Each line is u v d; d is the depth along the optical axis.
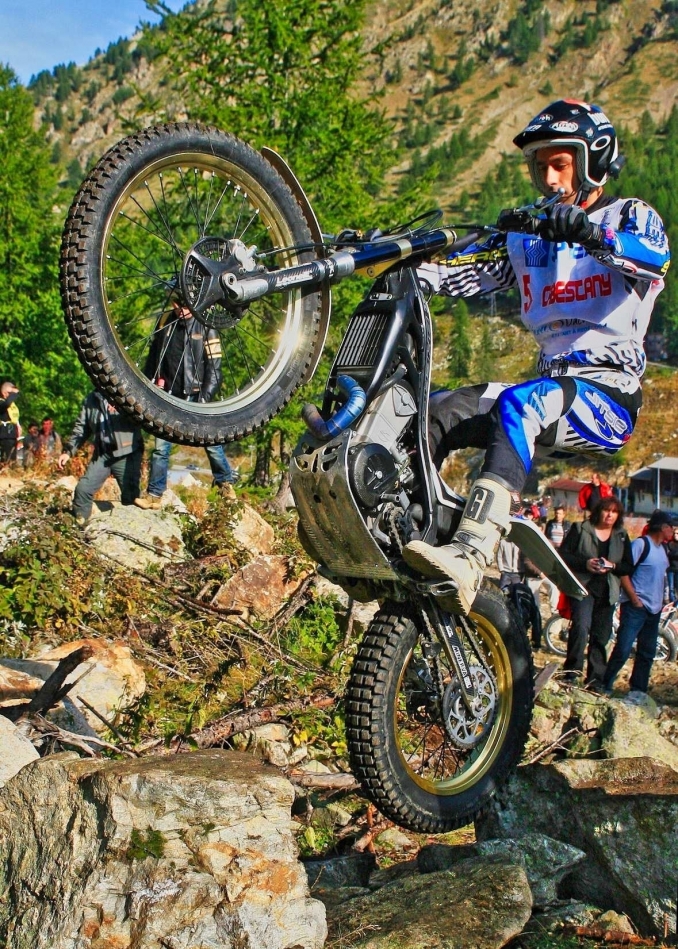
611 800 4.17
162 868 2.93
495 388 4.14
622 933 3.76
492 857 3.95
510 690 4.43
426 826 4.11
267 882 2.99
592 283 4.05
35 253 26.19
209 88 19.39
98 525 9.22
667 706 9.02
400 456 3.83
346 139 18.41
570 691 7.19
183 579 8.58
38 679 5.89
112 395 3.54
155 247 12.62
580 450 4.05
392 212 18.89
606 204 3.96
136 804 3.01
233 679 7.06
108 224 3.52
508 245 4.27
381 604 4.13
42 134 28.56
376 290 3.96
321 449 3.67
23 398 25.48
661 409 94.94
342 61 19.08
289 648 7.85
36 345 25.91
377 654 3.98
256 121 18.38
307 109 18.44
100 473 9.44
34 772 3.27
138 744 5.66
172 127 3.69
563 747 6.64
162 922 2.88
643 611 8.93
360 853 4.86
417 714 4.48
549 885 4.08
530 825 4.43
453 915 3.57
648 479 72.88
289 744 6.22
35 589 7.23
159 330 3.87
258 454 18.14
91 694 6.13
